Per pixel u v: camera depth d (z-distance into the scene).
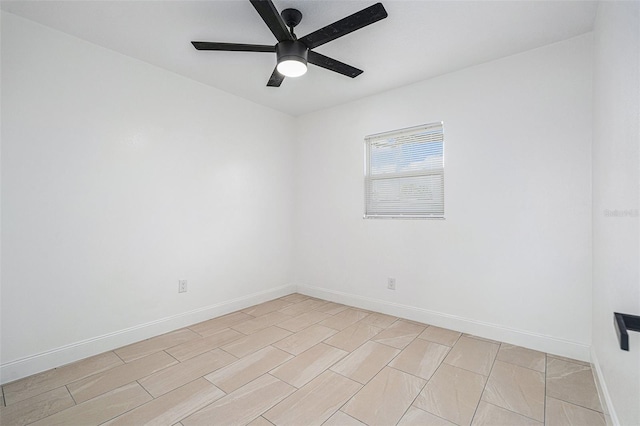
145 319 2.54
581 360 2.12
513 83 2.41
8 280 1.90
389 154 3.17
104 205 2.32
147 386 1.83
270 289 3.67
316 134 3.79
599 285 1.82
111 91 2.36
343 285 3.51
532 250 2.32
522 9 1.87
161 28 2.08
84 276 2.21
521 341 2.36
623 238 1.30
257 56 2.47
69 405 1.65
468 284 2.62
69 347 2.12
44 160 2.04
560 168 2.22
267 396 1.74
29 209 1.98
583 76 2.14
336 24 1.69
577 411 1.60
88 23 2.02
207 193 3.02
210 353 2.27
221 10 1.89
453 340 2.48
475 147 2.59
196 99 2.92
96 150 2.28
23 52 1.96
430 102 2.85
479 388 1.81
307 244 3.87
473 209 2.60
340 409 1.62
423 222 2.89
